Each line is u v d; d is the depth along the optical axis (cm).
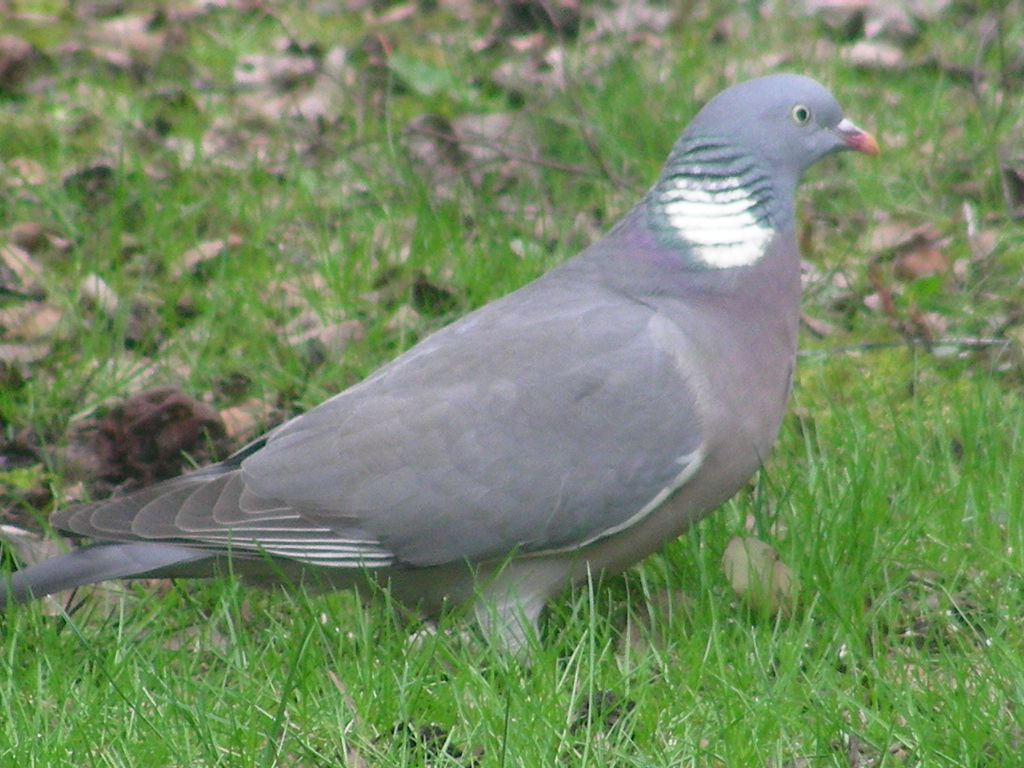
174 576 812
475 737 727
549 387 797
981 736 702
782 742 714
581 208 1339
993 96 1498
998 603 842
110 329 1189
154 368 1144
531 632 800
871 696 754
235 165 1430
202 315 1203
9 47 1619
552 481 794
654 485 802
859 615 823
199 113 1549
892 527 902
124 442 1041
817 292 1209
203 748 709
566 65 1495
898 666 770
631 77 1536
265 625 864
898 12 1728
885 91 1550
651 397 796
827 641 797
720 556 883
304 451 800
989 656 760
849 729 718
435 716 750
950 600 834
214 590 880
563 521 799
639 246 848
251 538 784
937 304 1191
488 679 778
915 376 1044
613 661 799
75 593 884
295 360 1132
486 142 1364
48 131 1484
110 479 1037
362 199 1372
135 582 904
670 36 1711
